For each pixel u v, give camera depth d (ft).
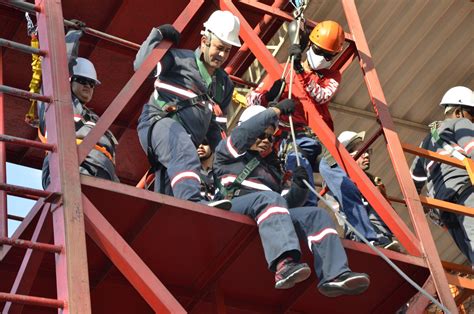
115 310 24.72
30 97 21.68
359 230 28.37
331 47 27.71
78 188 20.63
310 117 26.63
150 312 24.93
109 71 30.45
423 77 50.29
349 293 22.62
